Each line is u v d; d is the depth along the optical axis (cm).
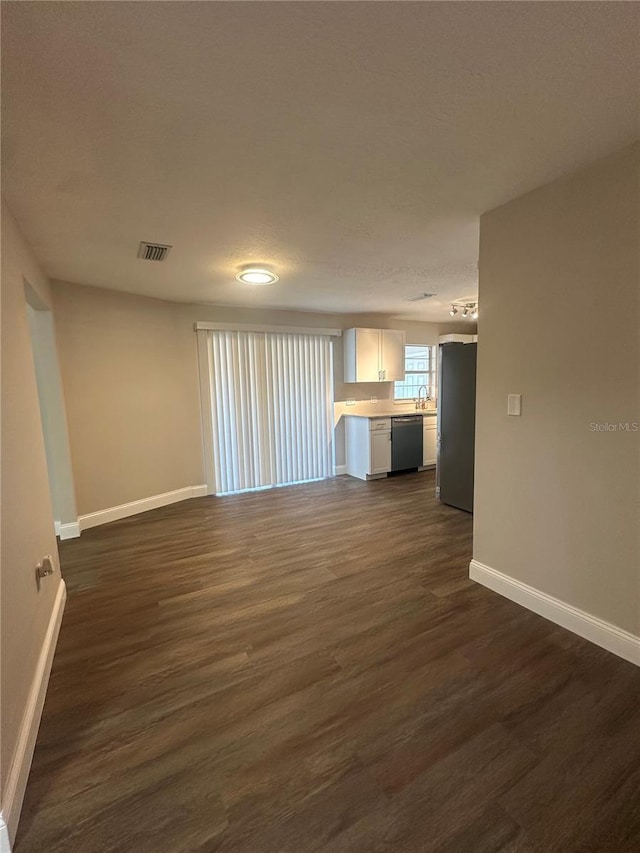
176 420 459
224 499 472
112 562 305
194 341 471
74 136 150
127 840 118
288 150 164
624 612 186
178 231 244
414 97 134
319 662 192
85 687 179
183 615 233
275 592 256
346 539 342
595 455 192
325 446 576
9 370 171
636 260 171
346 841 117
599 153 173
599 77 126
